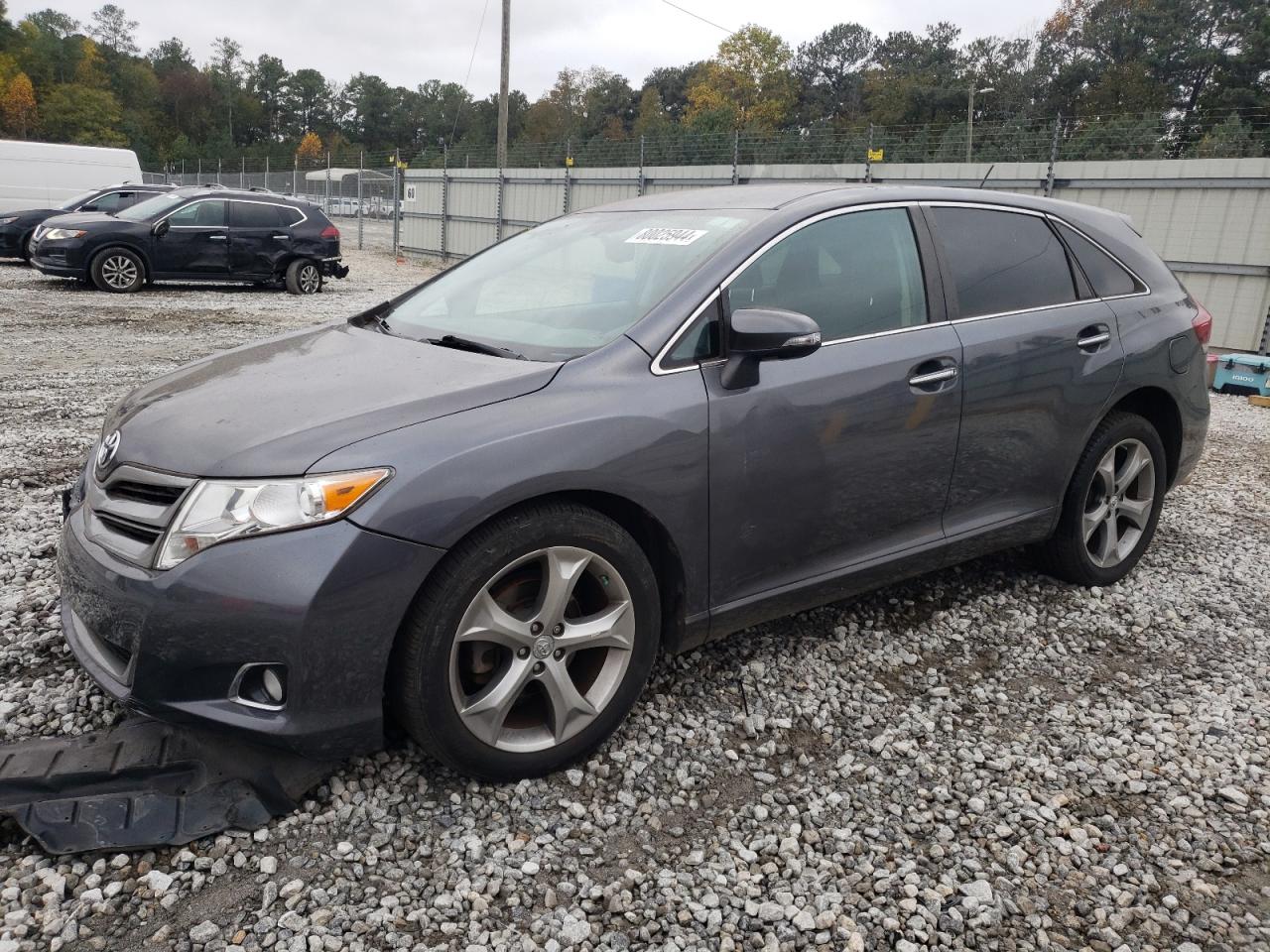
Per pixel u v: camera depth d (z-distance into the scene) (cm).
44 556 416
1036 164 1324
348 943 209
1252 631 389
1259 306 1122
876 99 7194
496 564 246
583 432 258
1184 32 6009
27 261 1923
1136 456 420
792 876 237
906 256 345
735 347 280
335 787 259
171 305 1373
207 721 231
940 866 243
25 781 242
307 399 261
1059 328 378
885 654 357
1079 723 315
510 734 264
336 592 226
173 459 244
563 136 10388
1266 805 272
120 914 213
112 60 12862
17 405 715
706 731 300
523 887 229
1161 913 229
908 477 335
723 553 294
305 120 14900
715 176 1859
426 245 2755
